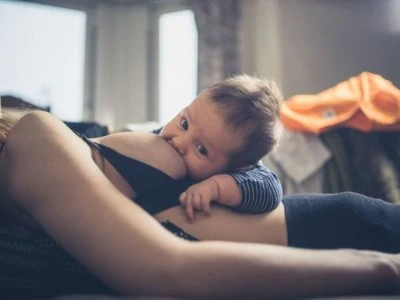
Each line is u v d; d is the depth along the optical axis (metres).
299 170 1.75
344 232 0.67
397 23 2.70
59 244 0.53
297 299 0.47
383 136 1.77
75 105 3.16
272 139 0.85
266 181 0.72
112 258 0.48
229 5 2.81
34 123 0.59
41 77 3.04
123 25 3.20
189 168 0.76
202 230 0.63
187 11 3.14
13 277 0.56
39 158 0.54
